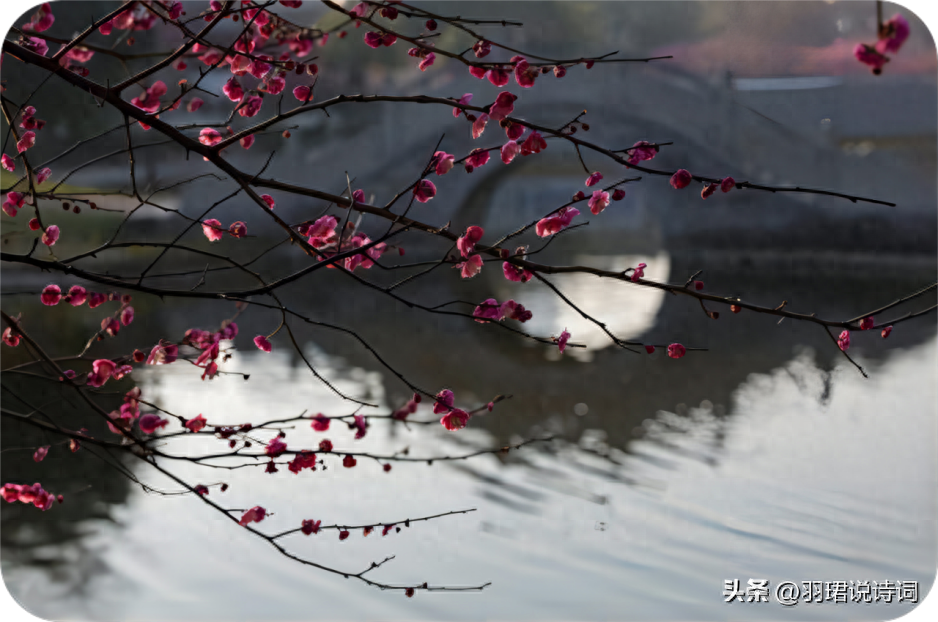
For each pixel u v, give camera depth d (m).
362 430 2.99
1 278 15.85
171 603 5.77
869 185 23.14
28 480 7.71
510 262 2.70
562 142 23.66
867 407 11.30
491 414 11.34
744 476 8.81
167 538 6.89
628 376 13.55
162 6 2.72
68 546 6.60
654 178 23.72
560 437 10.23
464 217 23.48
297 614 5.70
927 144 22.75
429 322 17.64
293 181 23.33
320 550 6.91
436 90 23.11
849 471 8.82
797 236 23.47
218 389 11.45
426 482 8.46
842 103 23.05
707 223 23.64
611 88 23.22
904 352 14.60
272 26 2.83
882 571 6.50
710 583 6.29
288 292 19.78
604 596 6.16
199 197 22.00
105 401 9.25
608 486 8.49
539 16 22.92
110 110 12.53
